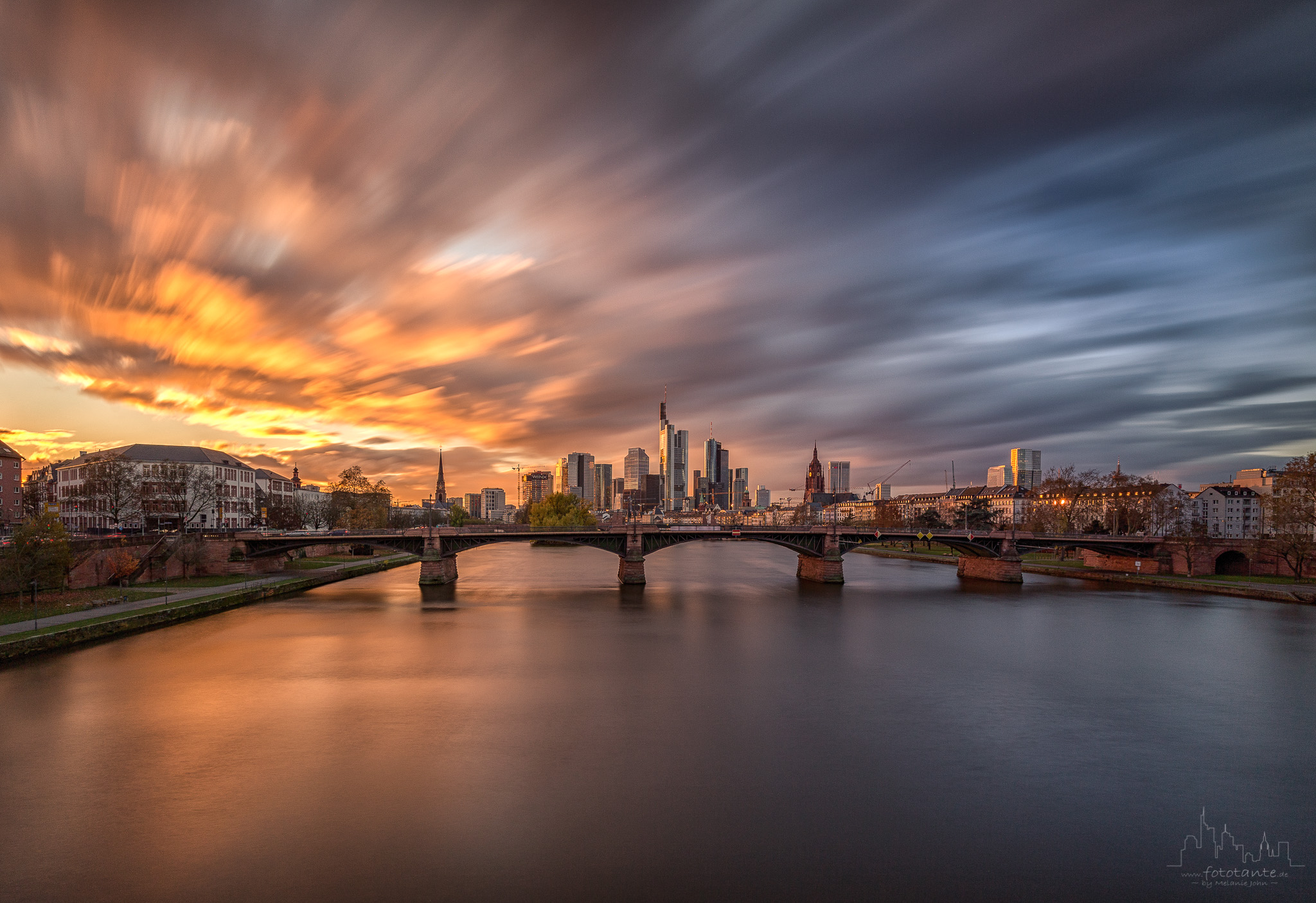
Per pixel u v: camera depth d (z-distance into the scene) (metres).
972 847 31.92
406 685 57.47
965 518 195.50
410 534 127.38
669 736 45.84
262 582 114.00
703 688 57.59
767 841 32.19
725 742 44.75
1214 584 120.75
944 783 38.88
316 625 84.44
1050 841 32.62
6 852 30.91
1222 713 51.69
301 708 51.12
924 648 74.25
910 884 28.84
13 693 53.69
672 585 135.50
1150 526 195.00
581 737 45.44
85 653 66.19
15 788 37.19
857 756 42.53
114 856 30.50
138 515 146.75
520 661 66.62
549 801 36.03
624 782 38.56
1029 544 146.62
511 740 44.69
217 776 38.88
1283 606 103.94
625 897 27.75
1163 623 89.75
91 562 95.62
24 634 64.69
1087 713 51.44
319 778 38.72
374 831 32.81
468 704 52.41
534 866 29.92
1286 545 122.88
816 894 28.08
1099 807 36.19
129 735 45.12
